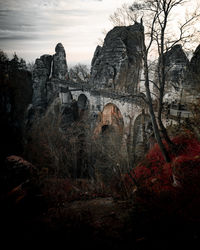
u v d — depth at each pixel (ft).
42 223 21.90
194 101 47.03
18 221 21.63
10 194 25.21
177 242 16.97
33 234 19.63
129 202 26.96
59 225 21.48
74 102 130.62
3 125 49.26
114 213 24.35
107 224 21.70
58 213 24.97
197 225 18.45
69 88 132.77
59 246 17.90
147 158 44.09
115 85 105.60
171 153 37.78
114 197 32.45
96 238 18.97
